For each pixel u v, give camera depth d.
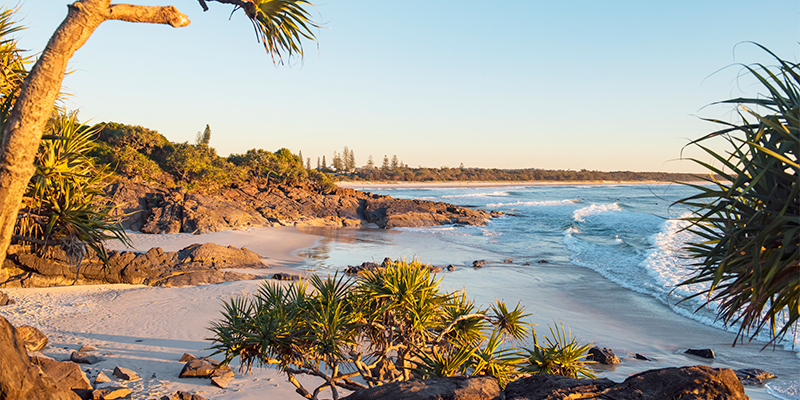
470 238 45.12
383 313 6.25
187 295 17.00
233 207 49.09
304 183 76.88
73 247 7.96
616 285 23.53
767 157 2.52
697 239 40.84
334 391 6.08
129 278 18.52
